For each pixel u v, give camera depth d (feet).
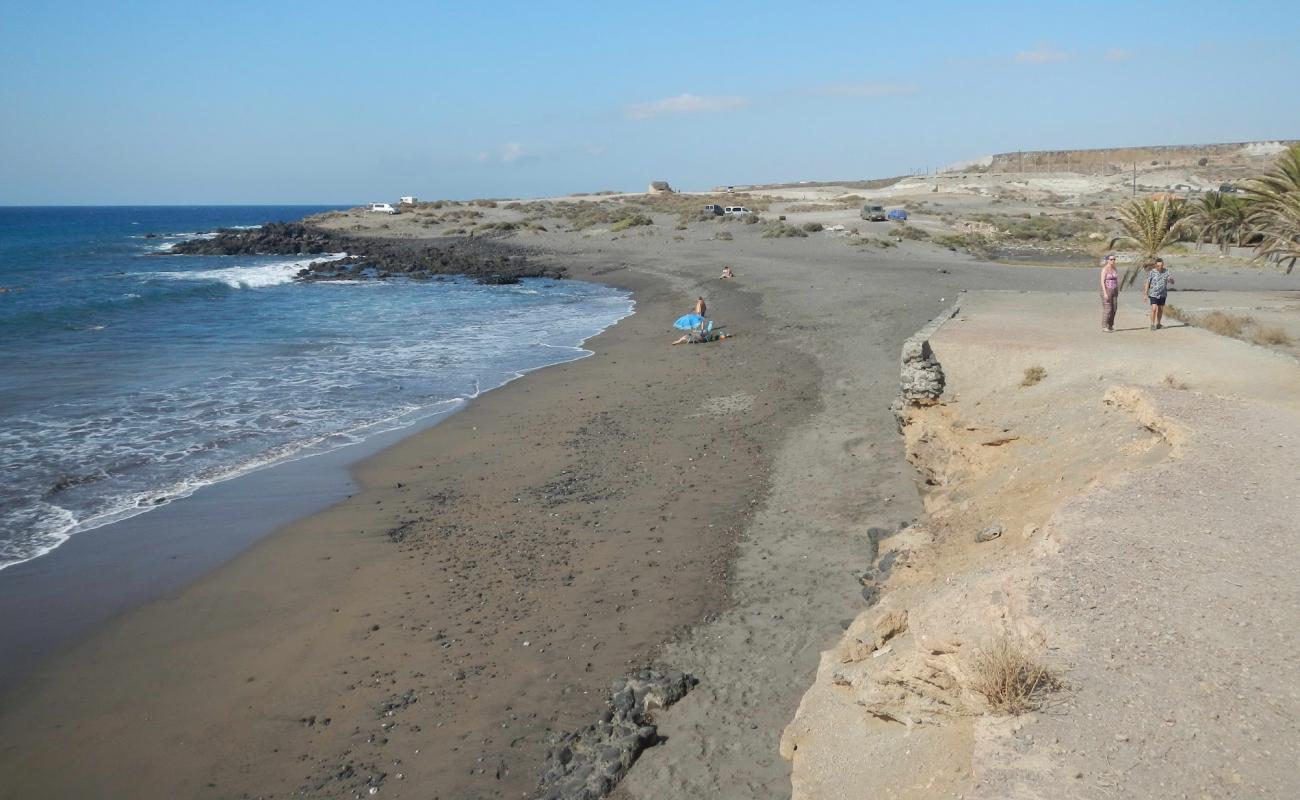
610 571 34.88
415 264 178.29
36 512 42.34
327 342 90.94
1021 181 394.32
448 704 26.27
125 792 23.17
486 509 42.68
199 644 30.53
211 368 76.13
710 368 73.26
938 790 14.80
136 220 565.53
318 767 23.72
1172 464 25.43
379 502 43.98
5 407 61.05
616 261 175.11
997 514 29.01
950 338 47.03
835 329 85.05
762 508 40.52
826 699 20.16
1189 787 12.70
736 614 30.53
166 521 41.57
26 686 28.19
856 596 30.58
